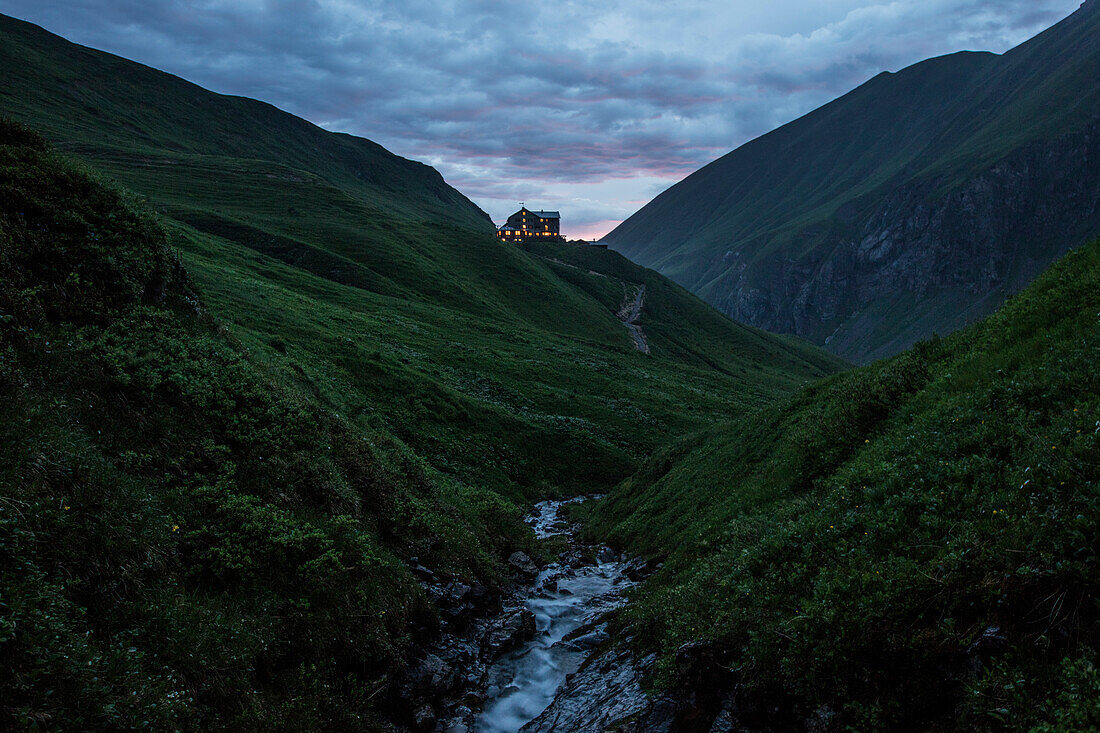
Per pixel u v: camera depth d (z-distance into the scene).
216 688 8.98
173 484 12.30
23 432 9.59
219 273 62.62
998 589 7.16
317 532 13.25
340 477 16.92
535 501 44.81
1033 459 9.14
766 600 10.48
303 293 76.75
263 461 14.80
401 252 123.31
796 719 8.29
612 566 25.94
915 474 11.16
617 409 69.44
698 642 10.45
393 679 12.22
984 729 6.18
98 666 7.35
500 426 52.25
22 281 13.32
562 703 12.66
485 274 142.62
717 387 107.19
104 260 15.98
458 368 65.88
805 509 14.22
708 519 20.84
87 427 11.59
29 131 17.84
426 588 15.90
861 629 7.99
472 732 11.96
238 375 17.19
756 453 24.55
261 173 167.62
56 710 6.46
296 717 9.82
